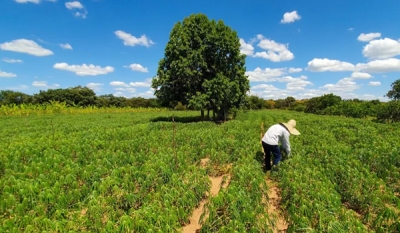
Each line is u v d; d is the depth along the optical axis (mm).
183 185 6348
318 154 9055
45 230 4562
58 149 10742
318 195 5367
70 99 80062
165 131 15344
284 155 9391
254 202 5488
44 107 42812
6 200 5488
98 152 9609
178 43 24000
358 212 5895
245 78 26875
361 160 8359
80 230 4824
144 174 7105
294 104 83875
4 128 20172
